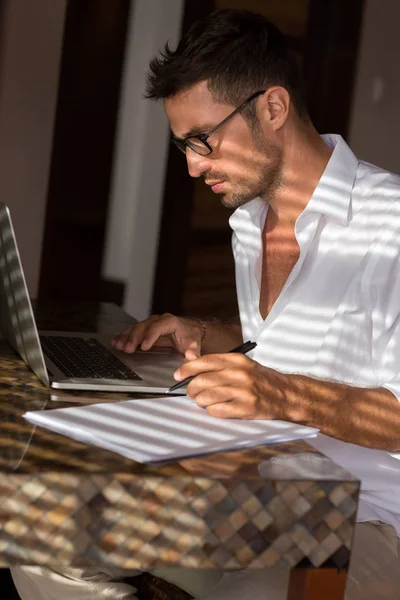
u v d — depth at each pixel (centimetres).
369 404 179
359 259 208
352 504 144
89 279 463
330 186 210
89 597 180
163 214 488
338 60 554
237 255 243
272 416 168
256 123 208
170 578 195
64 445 147
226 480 139
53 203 445
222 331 238
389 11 577
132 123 471
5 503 133
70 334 226
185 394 186
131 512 137
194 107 204
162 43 464
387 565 182
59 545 135
